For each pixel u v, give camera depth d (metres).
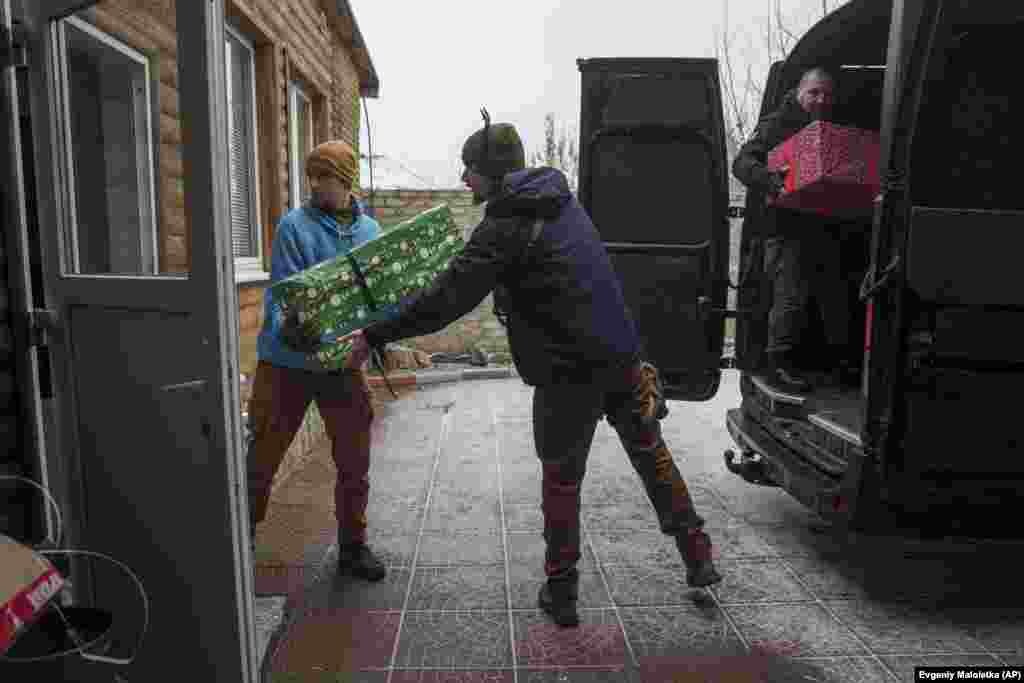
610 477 4.69
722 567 3.37
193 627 1.96
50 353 2.23
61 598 2.20
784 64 4.04
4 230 2.18
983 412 2.76
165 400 1.94
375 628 2.81
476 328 10.03
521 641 2.72
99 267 2.55
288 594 3.07
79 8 2.04
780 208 4.16
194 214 1.78
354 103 9.00
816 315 4.73
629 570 3.33
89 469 2.19
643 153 4.23
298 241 2.92
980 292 2.69
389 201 10.02
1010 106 2.72
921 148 2.69
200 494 1.88
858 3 3.50
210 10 1.71
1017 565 3.40
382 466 4.99
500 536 3.73
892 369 2.75
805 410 3.83
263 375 2.97
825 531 3.80
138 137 2.43
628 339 2.77
